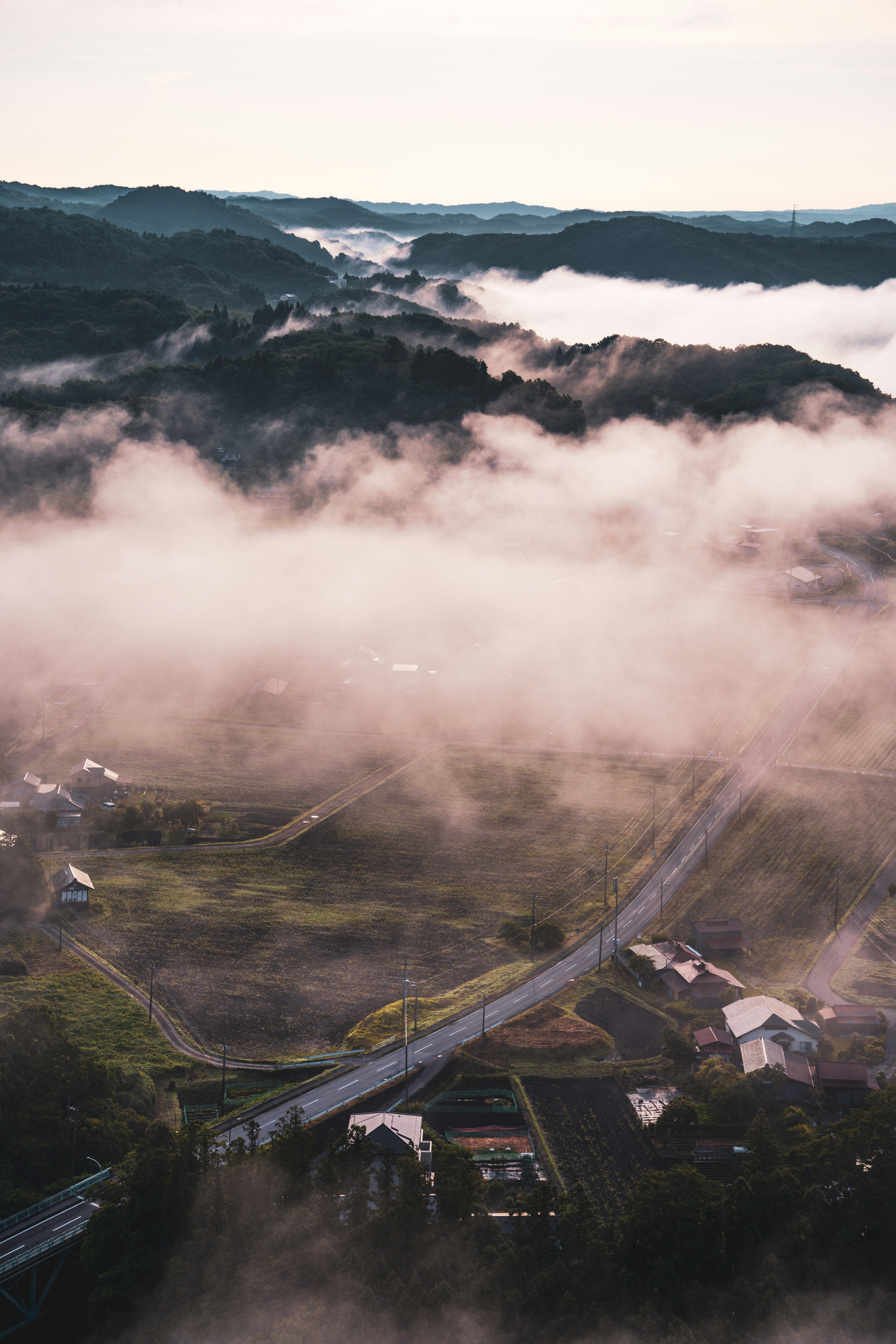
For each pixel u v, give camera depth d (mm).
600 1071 97375
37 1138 83125
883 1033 102312
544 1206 74062
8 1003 107375
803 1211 74000
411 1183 76500
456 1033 103688
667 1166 84625
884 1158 75375
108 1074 92500
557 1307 67250
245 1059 100500
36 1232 74500
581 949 121500
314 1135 87625
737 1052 99375
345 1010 109438
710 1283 70625
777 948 120750
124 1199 75188
